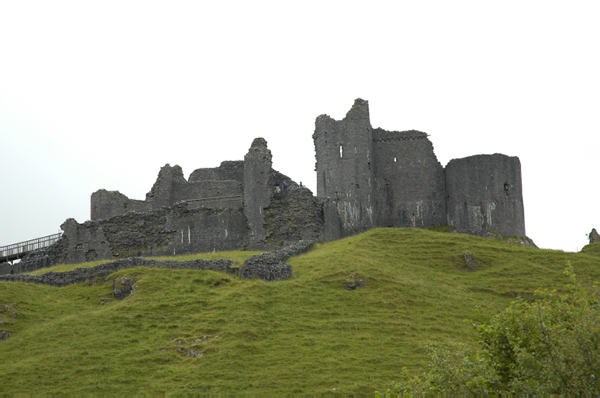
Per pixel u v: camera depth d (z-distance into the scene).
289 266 57.31
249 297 50.59
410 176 87.69
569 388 27.19
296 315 48.59
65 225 79.44
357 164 84.12
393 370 40.09
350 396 36.31
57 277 58.38
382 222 87.12
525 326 29.91
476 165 84.50
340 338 45.09
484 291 57.75
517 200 84.00
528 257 65.75
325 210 76.62
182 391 37.78
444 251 66.19
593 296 30.44
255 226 74.94
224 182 85.38
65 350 43.50
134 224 77.50
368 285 54.69
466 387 28.91
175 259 65.69
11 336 46.34
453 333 47.12
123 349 43.69
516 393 27.72
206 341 44.22
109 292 54.81
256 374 39.72
